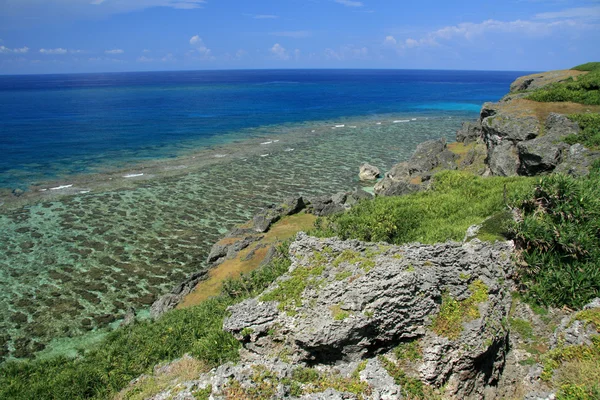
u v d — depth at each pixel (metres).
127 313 33.84
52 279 38.88
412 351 15.89
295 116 135.38
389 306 15.63
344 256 18.03
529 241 20.47
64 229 48.84
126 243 45.69
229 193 61.34
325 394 14.32
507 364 16.88
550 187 22.31
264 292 18.77
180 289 35.41
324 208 49.09
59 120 121.19
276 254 35.03
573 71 76.69
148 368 22.89
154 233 48.16
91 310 34.66
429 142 66.94
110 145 90.25
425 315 15.99
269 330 17.28
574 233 19.84
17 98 192.38
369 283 16.03
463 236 25.22
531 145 41.84
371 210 35.34
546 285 18.67
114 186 63.84
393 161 79.19
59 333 31.91
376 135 103.06
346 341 15.87
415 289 15.97
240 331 17.73
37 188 62.56
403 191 48.28
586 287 18.22
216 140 96.75
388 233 30.59
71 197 59.06
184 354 22.94
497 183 37.62
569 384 14.30
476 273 17.59
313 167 74.88
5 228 48.91
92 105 161.62
